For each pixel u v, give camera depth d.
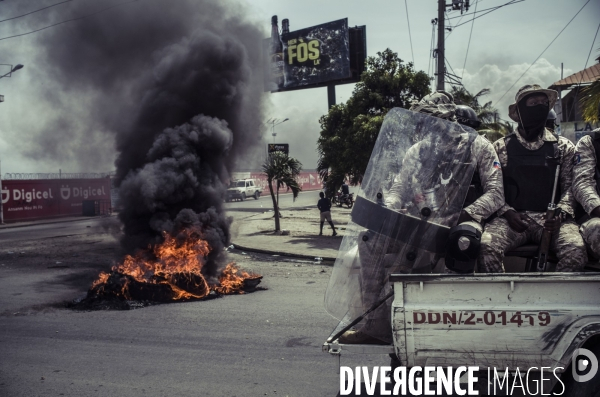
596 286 2.66
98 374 4.86
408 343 2.84
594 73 18.28
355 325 3.18
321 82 31.16
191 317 7.18
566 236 3.14
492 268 3.18
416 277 2.80
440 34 15.98
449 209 3.15
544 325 2.70
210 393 4.36
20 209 27.45
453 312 2.77
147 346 5.78
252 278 9.09
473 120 3.71
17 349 5.72
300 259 13.37
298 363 5.10
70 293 9.13
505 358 2.75
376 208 3.21
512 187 3.33
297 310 7.53
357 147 17.14
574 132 16.61
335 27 30.52
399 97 18.05
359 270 3.21
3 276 11.04
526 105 3.29
